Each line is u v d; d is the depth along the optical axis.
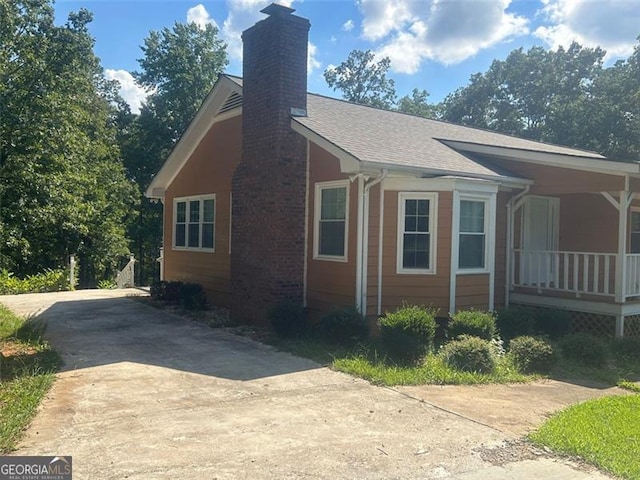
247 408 5.77
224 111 13.31
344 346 8.73
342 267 10.05
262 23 10.96
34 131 9.97
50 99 10.44
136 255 37.41
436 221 9.94
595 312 10.52
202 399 6.08
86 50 19.23
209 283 14.02
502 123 38.75
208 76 34.56
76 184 11.86
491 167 11.35
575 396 6.71
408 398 6.27
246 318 11.05
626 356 8.99
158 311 12.94
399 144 10.92
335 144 9.45
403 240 9.99
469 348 7.71
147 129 34.41
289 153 10.60
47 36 13.20
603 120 31.08
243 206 11.32
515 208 11.62
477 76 40.94
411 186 9.88
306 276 10.87
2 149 9.59
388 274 9.96
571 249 13.34
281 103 10.52
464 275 10.16
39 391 6.13
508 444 4.88
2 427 4.91
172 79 33.78
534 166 11.24
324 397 6.21
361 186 9.59
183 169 15.58
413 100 48.53
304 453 4.56
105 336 9.82
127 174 34.47
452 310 9.92
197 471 4.16
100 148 27.81
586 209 13.11
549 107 36.59
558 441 4.89
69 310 13.05
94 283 30.03
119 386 6.56
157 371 7.33
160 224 37.00
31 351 8.35
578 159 10.31
